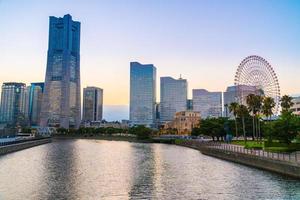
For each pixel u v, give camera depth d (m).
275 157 86.06
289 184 67.12
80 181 75.25
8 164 108.56
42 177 80.69
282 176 76.88
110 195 60.81
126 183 72.88
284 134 100.19
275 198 56.44
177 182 73.75
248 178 76.25
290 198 56.09
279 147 115.44
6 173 87.44
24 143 194.62
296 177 72.31
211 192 62.53
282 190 61.97
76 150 180.25
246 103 154.62
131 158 131.25
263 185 67.25
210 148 143.25
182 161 118.38
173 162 115.12
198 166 102.56
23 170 93.62
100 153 158.38
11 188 66.56
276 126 102.69
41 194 61.19
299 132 100.12
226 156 120.81
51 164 108.94
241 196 58.62
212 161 117.44
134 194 61.47
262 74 137.88
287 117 102.56
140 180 76.81
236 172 86.75
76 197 59.06
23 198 58.00
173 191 63.94
